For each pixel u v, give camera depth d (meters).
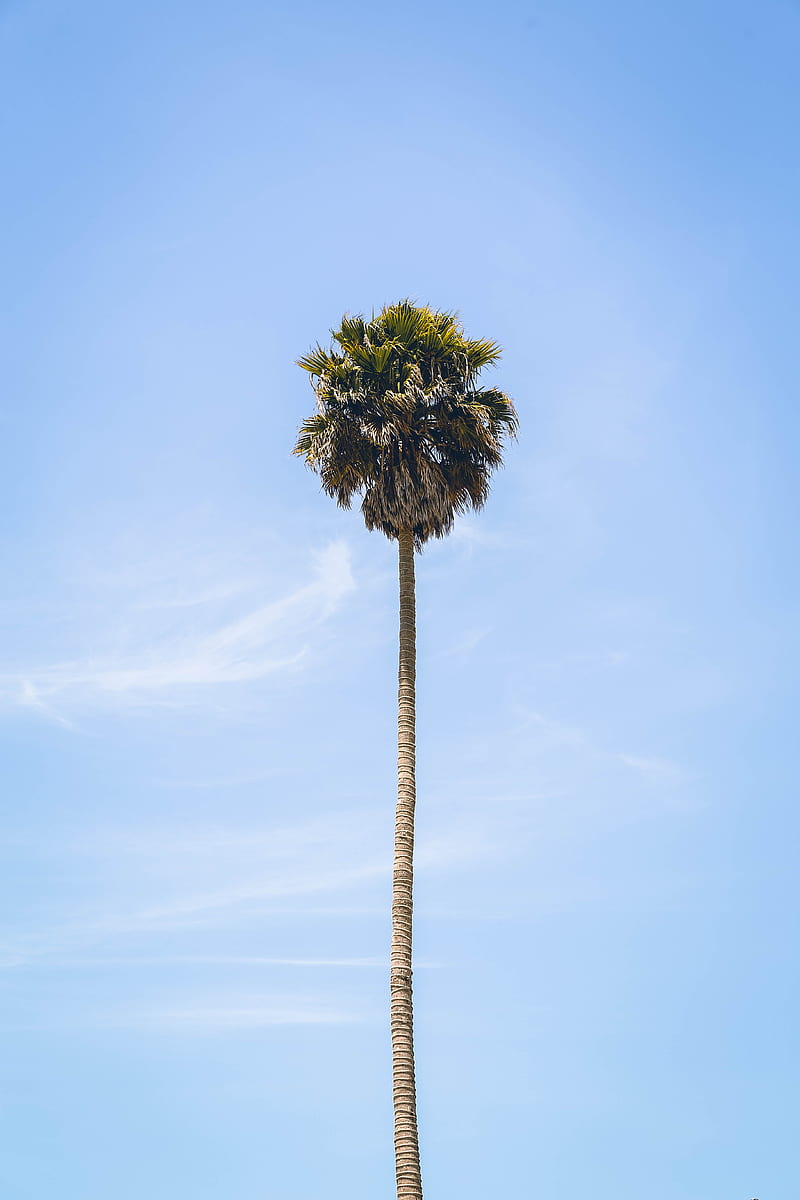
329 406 28.78
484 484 29.27
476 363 29.73
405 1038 23.22
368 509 28.92
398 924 24.38
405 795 25.83
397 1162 22.12
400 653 27.44
